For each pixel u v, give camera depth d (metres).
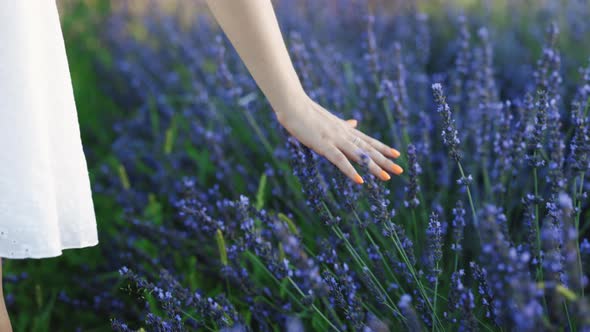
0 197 1.33
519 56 2.27
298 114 1.43
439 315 1.43
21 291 1.76
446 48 2.49
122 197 1.91
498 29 2.55
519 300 1.15
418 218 1.68
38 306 1.72
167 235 1.74
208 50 2.55
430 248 1.41
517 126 1.56
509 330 1.30
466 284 1.54
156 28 2.94
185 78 2.62
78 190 1.42
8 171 1.33
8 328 1.40
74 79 2.63
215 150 1.86
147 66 2.77
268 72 1.40
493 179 1.64
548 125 1.47
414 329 1.32
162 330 1.40
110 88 2.68
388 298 1.47
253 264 1.62
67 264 1.88
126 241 1.78
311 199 1.49
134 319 1.68
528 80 2.14
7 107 1.32
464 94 2.10
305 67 1.93
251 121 1.85
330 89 2.08
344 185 1.50
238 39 1.38
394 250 1.51
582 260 1.40
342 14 2.75
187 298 1.46
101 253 1.87
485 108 1.73
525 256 1.16
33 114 1.33
